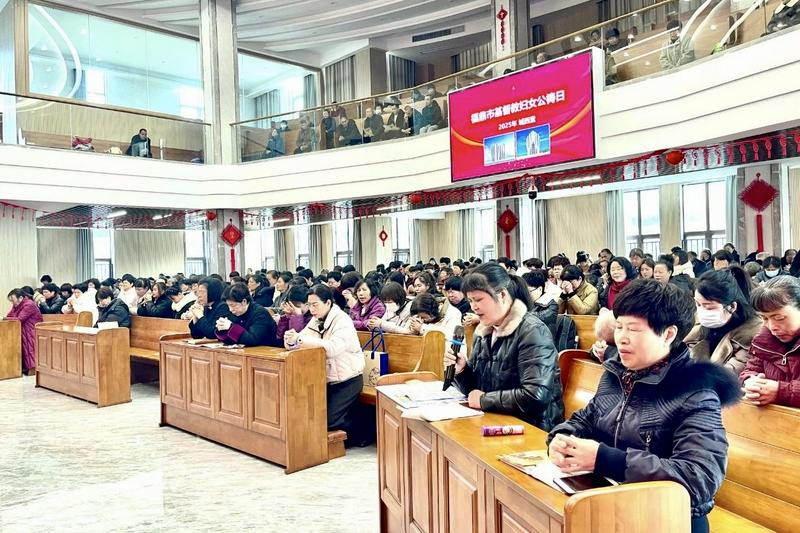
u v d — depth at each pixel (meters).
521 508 2.00
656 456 1.73
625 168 9.70
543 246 18.28
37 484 4.77
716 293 2.96
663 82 8.12
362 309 6.75
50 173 11.51
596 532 1.65
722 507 2.54
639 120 8.40
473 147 10.33
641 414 1.87
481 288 2.90
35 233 12.06
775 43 6.78
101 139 12.34
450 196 12.59
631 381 1.92
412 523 3.12
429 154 11.48
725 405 1.83
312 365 5.04
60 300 10.93
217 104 14.25
